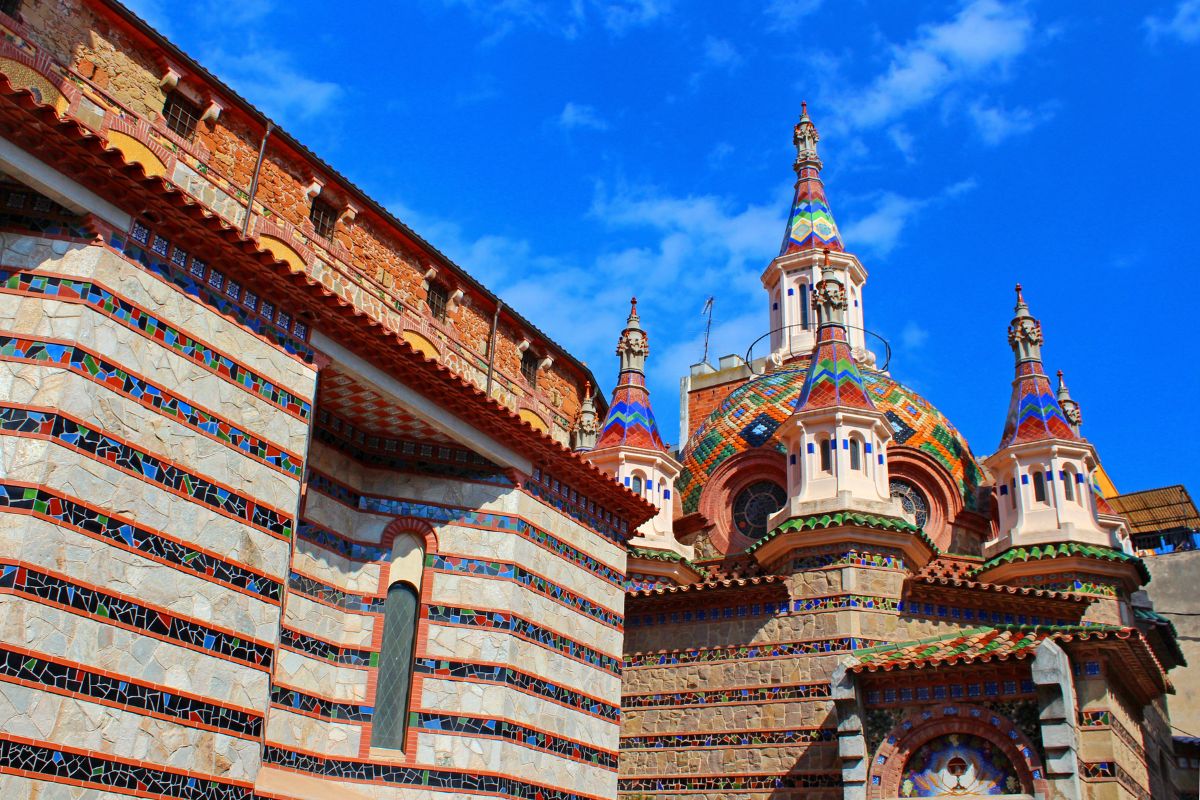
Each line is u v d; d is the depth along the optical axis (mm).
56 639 11656
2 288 12562
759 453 34250
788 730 25719
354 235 21812
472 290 24391
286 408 15070
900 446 33406
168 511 13148
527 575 18891
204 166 18953
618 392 34500
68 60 17141
